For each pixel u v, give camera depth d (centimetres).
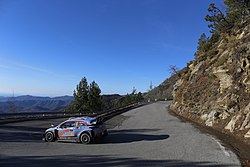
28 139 1573
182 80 4366
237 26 2816
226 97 1900
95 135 1420
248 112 1471
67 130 1477
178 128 1969
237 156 995
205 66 3167
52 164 935
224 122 1758
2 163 947
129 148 1245
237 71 1923
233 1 3123
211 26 3734
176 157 1012
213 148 1161
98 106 6328
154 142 1396
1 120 2748
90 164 931
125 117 3316
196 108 2633
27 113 3453
